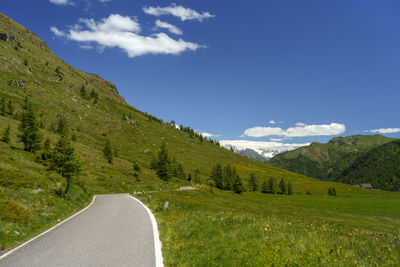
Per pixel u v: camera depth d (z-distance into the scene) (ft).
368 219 150.20
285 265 18.33
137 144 583.58
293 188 502.79
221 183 404.98
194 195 198.08
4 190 50.14
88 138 487.61
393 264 16.94
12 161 93.35
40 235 31.07
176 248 27.22
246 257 20.74
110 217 48.93
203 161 641.81
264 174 644.69
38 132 177.17
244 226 31.96
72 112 565.12
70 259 21.47
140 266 20.44
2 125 230.07
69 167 73.82
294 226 33.37
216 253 23.16
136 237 31.50
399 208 231.91
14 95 465.47
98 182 166.81
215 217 40.73
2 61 575.38
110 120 649.61
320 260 18.21
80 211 57.41
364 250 20.70
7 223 31.37
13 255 22.36
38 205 47.42
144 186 214.90
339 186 542.57
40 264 19.95
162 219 49.03
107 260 21.58
